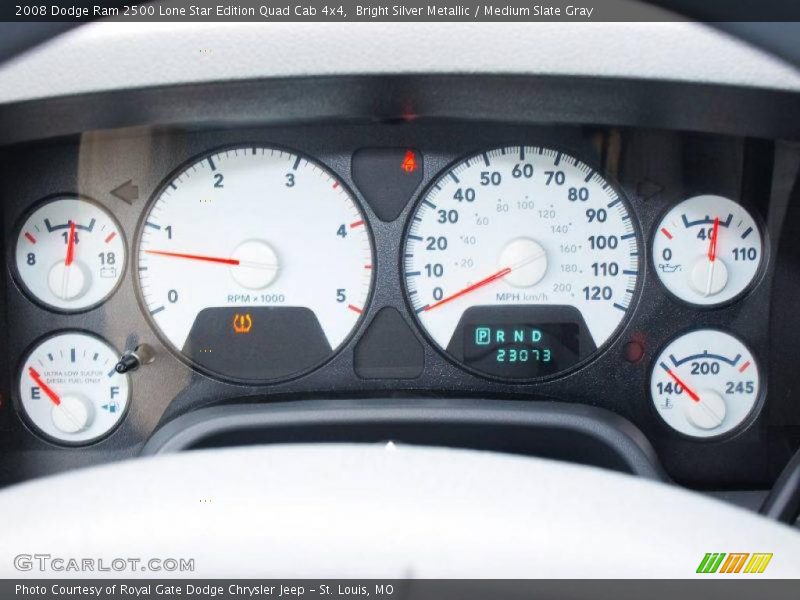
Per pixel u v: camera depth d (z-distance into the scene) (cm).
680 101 173
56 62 157
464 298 210
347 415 190
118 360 209
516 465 109
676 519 99
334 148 204
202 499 100
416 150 205
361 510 98
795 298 205
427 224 209
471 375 210
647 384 209
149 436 211
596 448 191
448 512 97
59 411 206
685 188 204
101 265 207
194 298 208
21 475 211
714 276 204
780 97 162
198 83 162
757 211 203
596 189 207
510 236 209
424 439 194
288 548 94
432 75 162
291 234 207
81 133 191
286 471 107
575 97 176
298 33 158
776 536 98
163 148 202
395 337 210
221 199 205
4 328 207
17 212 204
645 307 209
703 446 209
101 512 99
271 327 209
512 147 205
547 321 209
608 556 93
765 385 207
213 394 210
